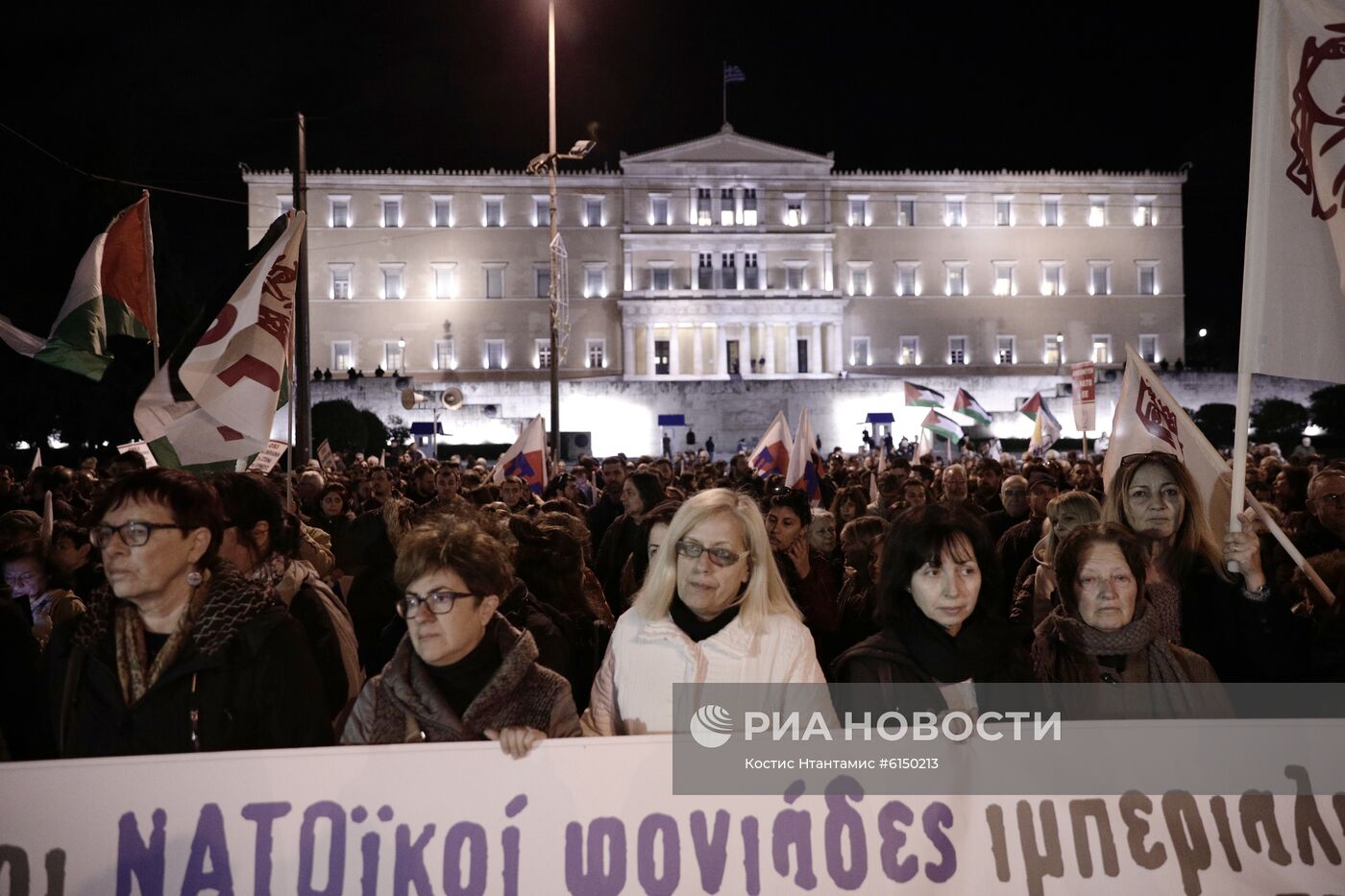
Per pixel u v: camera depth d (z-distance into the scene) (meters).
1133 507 5.34
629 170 72.56
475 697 3.96
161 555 3.84
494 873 3.79
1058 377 71.38
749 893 3.84
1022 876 3.90
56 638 4.07
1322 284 4.98
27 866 3.67
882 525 7.20
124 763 3.73
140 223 10.09
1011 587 8.61
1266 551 6.47
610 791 3.86
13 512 6.45
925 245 74.50
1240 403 5.09
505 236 72.19
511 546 5.74
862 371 73.81
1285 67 5.09
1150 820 3.95
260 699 3.90
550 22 36.78
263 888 3.72
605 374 72.44
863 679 4.07
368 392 63.41
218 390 6.93
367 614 7.31
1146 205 75.19
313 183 70.75
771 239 72.69
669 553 4.07
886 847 3.90
